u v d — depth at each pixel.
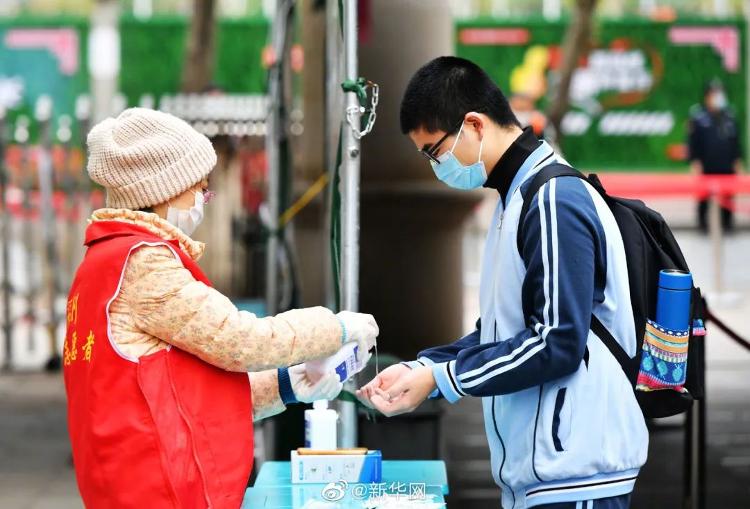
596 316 7.12
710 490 16.17
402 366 7.61
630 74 58.34
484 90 7.35
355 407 8.75
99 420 6.64
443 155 7.42
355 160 8.48
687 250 46.25
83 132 25.28
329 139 10.36
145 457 6.57
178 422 6.67
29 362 26.64
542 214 6.90
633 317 7.24
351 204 8.52
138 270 6.69
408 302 21.02
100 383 6.67
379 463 8.02
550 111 42.25
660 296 7.23
